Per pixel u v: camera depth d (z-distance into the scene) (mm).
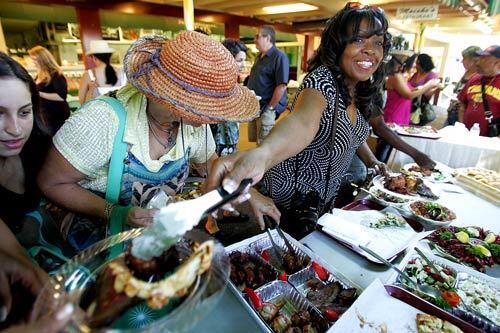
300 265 820
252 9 4383
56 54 4082
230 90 691
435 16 3373
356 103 1101
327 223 985
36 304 379
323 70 970
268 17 5188
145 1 3822
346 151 1062
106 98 757
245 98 777
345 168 1201
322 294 739
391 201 1278
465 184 1457
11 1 3092
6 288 486
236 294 687
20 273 509
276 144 672
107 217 739
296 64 7906
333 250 920
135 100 758
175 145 859
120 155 751
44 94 2293
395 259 890
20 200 724
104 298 362
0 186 679
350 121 1021
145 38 761
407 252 895
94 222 836
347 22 891
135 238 442
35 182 750
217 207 456
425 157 1556
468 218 1174
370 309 665
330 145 986
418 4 3455
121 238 505
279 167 1087
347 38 895
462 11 3848
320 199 1107
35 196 763
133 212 721
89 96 2764
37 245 749
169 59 635
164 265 404
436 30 6453
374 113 1394
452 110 3344
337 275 771
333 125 953
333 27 943
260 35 2896
